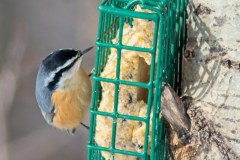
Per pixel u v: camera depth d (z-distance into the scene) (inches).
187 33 380.2
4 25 904.3
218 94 360.8
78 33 860.0
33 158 807.1
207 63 367.6
